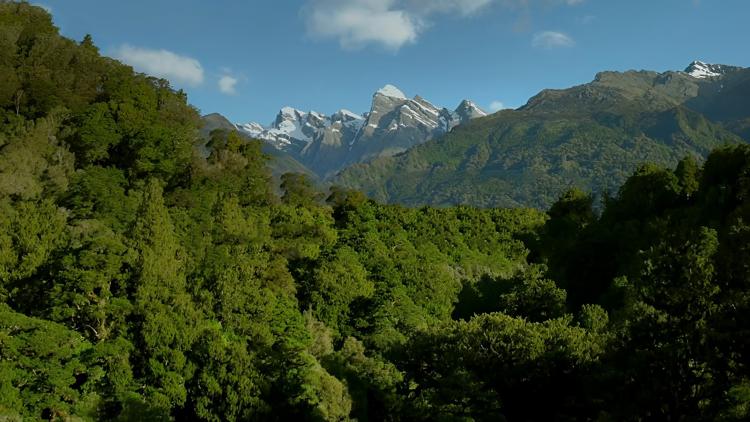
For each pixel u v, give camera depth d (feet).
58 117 251.19
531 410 151.33
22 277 141.69
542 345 153.07
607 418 89.61
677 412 84.17
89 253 137.90
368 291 250.16
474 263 370.94
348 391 161.58
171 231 161.79
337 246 297.33
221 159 299.99
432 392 158.30
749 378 79.41
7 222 151.64
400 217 393.91
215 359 138.72
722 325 81.35
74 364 119.75
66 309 131.54
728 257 87.51
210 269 186.70
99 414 120.98
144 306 139.03
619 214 276.00
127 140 248.32
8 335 113.39
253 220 245.86
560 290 240.12
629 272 210.79
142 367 134.62
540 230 391.24
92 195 205.16
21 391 112.37
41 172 207.62
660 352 85.71
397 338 224.94
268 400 143.64
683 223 210.79
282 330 176.96
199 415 136.05
